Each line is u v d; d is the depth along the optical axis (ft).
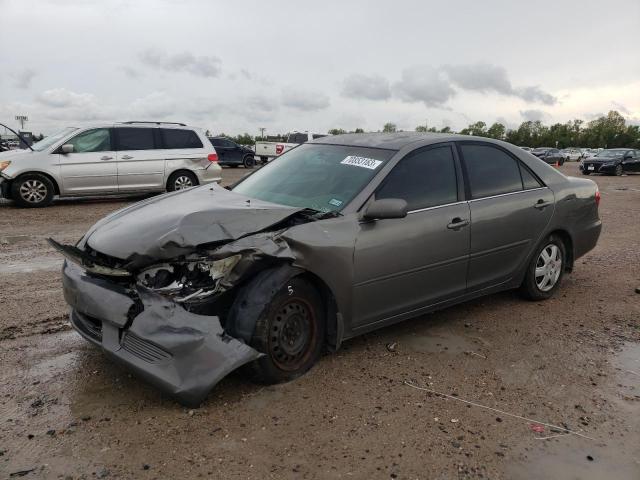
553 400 11.57
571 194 18.22
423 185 14.21
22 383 11.47
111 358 10.74
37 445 9.34
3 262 21.85
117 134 41.06
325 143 16.15
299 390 11.47
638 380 12.64
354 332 12.84
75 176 39.37
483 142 16.38
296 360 11.85
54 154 38.86
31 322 14.92
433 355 13.57
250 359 10.52
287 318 11.47
